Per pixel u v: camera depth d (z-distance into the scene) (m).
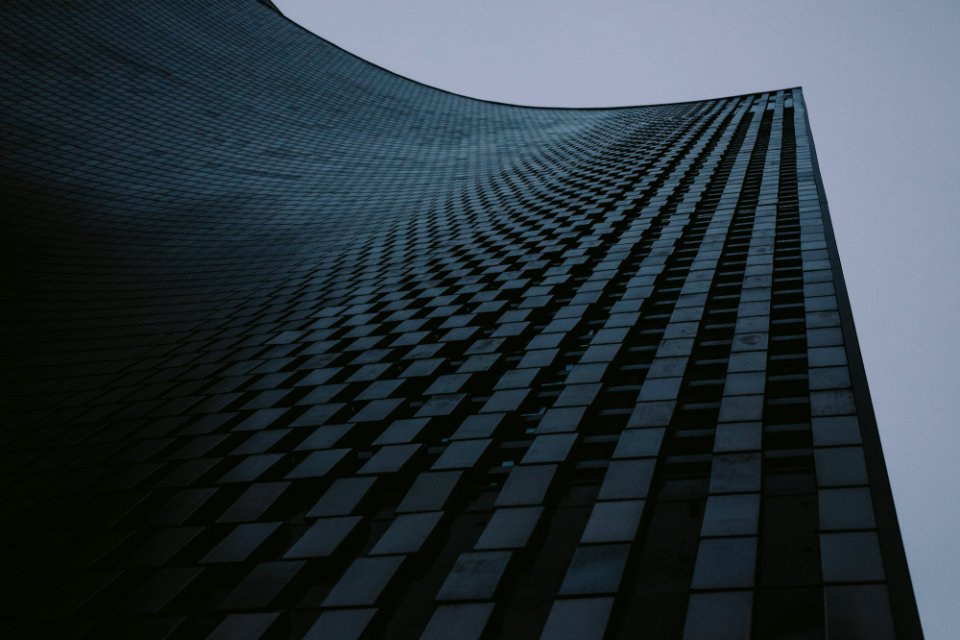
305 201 65.56
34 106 67.06
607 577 10.64
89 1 85.31
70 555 15.62
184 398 25.31
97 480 19.59
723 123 73.56
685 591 10.20
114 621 12.77
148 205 58.62
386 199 66.00
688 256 30.55
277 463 18.22
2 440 24.56
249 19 108.38
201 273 46.16
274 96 94.31
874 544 10.19
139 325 37.03
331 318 32.19
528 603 10.79
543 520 12.86
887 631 8.55
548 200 51.09
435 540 13.20
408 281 36.22
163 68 85.62
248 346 30.48
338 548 13.52
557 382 20.30
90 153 63.69
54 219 52.53
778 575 10.12
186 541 15.20
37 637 12.80
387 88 110.75
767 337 19.45
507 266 34.38
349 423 19.78
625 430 15.50
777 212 36.06
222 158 72.25
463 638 10.09
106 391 27.98
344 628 10.99
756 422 14.70
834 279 23.67
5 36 74.19
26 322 38.44
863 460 12.49
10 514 18.38
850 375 16.09
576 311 25.56
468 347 24.58
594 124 95.50
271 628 11.45
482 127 103.12
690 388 17.48
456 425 18.78
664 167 54.44
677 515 12.21
